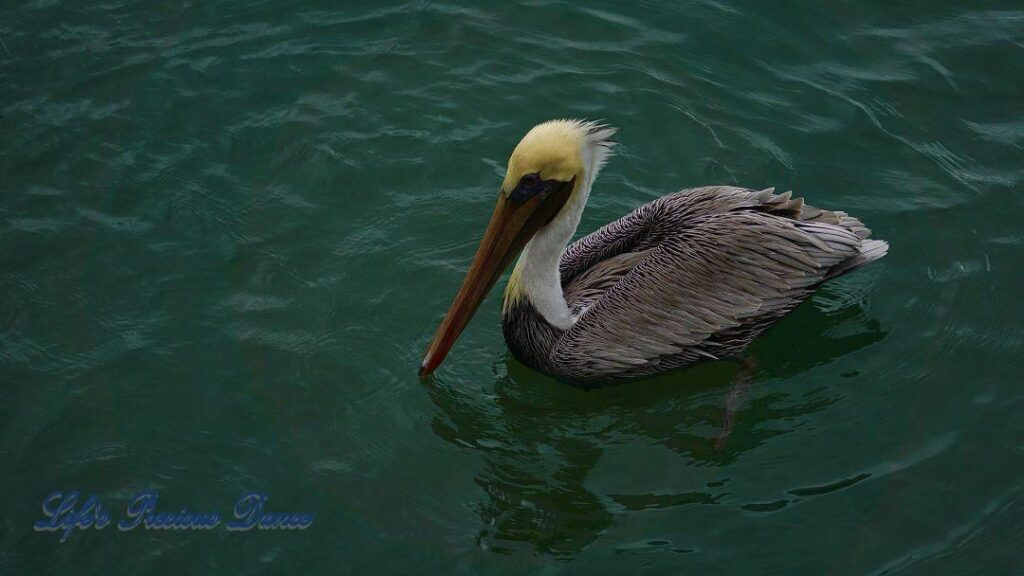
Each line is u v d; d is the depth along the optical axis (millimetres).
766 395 8469
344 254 9359
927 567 7039
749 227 8367
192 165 10008
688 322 8359
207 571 6988
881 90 10828
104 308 8758
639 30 11492
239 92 10711
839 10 11672
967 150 10242
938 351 8609
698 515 7465
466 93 10836
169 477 7570
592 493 7680
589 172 8000
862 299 9125
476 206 9828
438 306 8984
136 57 10992
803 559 7109
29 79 10695
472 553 7160
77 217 9461
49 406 7992
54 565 7008
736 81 10969
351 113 10578
